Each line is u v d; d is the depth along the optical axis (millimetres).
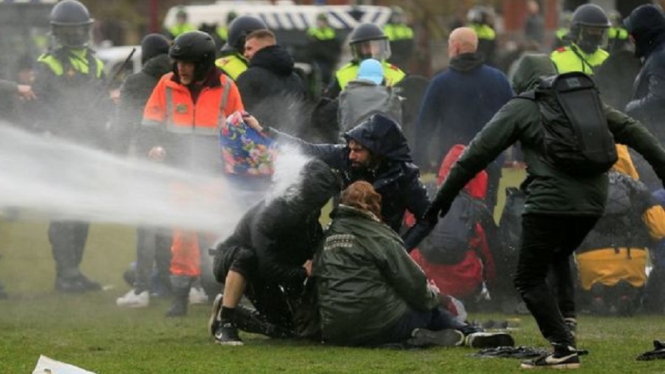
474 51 44812
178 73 38875
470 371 29547
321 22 92562
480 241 39469
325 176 32312
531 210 29188
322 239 32812
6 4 66438
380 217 33094
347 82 45188
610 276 39125
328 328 32562
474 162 29484
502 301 39688
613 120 29406
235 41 45750
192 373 29672
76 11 44562
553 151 28641
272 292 33469
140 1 130375
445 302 34219
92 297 43344
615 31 51812
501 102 44594
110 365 30688
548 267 29984
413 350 32219
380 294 32156
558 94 28891
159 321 38062
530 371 29406
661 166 29547
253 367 30250
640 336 35125
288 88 42531
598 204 29156
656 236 39344
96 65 45094
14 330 36344
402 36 84625
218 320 34094
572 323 32656
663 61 41688
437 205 30109
